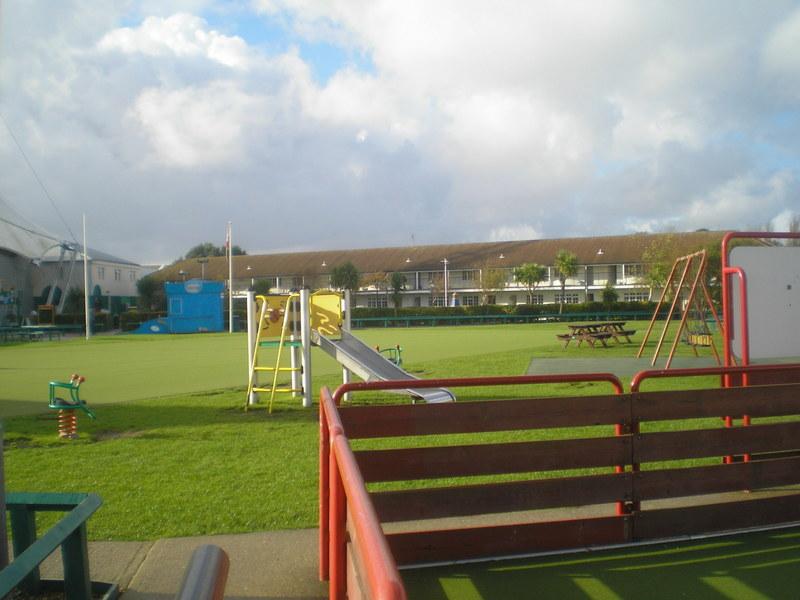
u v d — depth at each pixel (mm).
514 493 5062
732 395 5586
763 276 7559
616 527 5258
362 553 1642
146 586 4559
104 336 48156
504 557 5008
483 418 5055
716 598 4242
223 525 5699
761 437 5625
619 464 5312
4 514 3711
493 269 74562
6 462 8070
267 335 13133
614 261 73750
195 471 7520
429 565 4895
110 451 8641
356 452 4859
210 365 22219
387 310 62812
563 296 70562
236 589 4520
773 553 4988
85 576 4141
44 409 12828
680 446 5438
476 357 22375
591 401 5273
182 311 52500
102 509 6145
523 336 36688
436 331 46031
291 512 6008
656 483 5348
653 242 51875
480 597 4340
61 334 50719
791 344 7586
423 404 4965
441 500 4934
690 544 5215
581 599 4270
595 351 24344
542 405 5160
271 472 7422
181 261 92250
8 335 44688
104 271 75188
